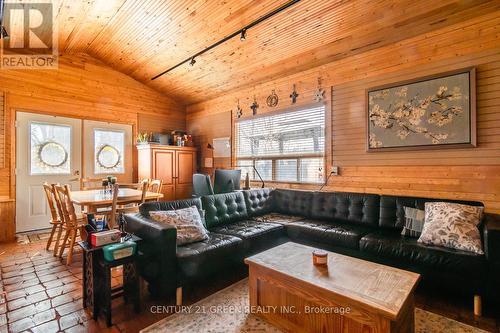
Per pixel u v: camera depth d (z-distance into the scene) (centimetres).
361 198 319
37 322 194
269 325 190
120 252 197
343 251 278
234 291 240
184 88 560
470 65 272
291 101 435
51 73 455
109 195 346
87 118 496
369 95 342
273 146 462
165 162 539
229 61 436
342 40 338
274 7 305
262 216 374
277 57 399
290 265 190
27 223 432
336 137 378
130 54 468
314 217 355
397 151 320
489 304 214
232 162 535
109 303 191
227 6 318
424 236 238
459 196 278
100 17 363
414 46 309
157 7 339
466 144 271
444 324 190
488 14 262
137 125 564
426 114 297
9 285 252
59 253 325
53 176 458
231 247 255
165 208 279
